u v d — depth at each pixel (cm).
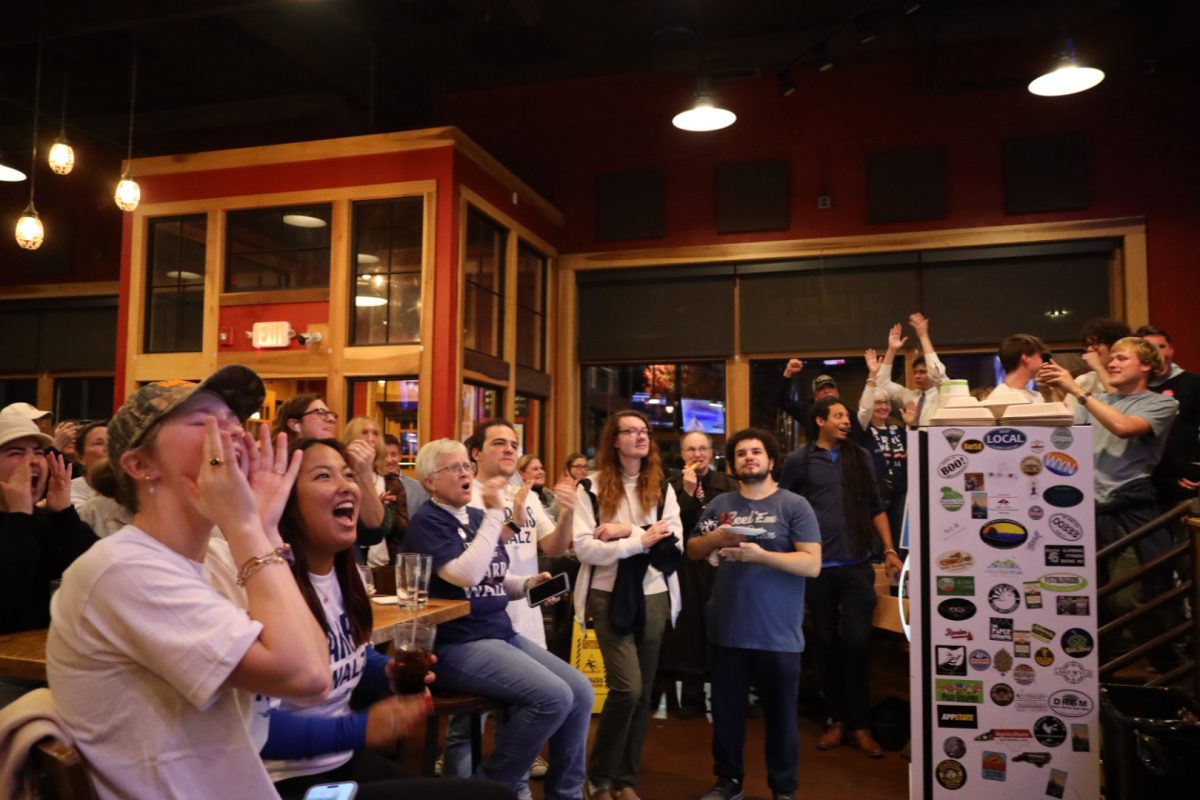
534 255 793
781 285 760
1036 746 252
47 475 230
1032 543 255
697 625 443
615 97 807
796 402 541
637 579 312
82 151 908
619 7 718
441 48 796
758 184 769
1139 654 304
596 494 328
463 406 662
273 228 692
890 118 743
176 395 121
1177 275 672
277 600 115
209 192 698
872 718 405
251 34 761
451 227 640
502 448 315
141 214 712
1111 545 309
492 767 246
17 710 112
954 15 666
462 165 659
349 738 172
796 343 752
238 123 827
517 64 822
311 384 714
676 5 694
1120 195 689
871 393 503
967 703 255
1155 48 673
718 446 784
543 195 825
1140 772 242
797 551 317
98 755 110
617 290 805
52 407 915
